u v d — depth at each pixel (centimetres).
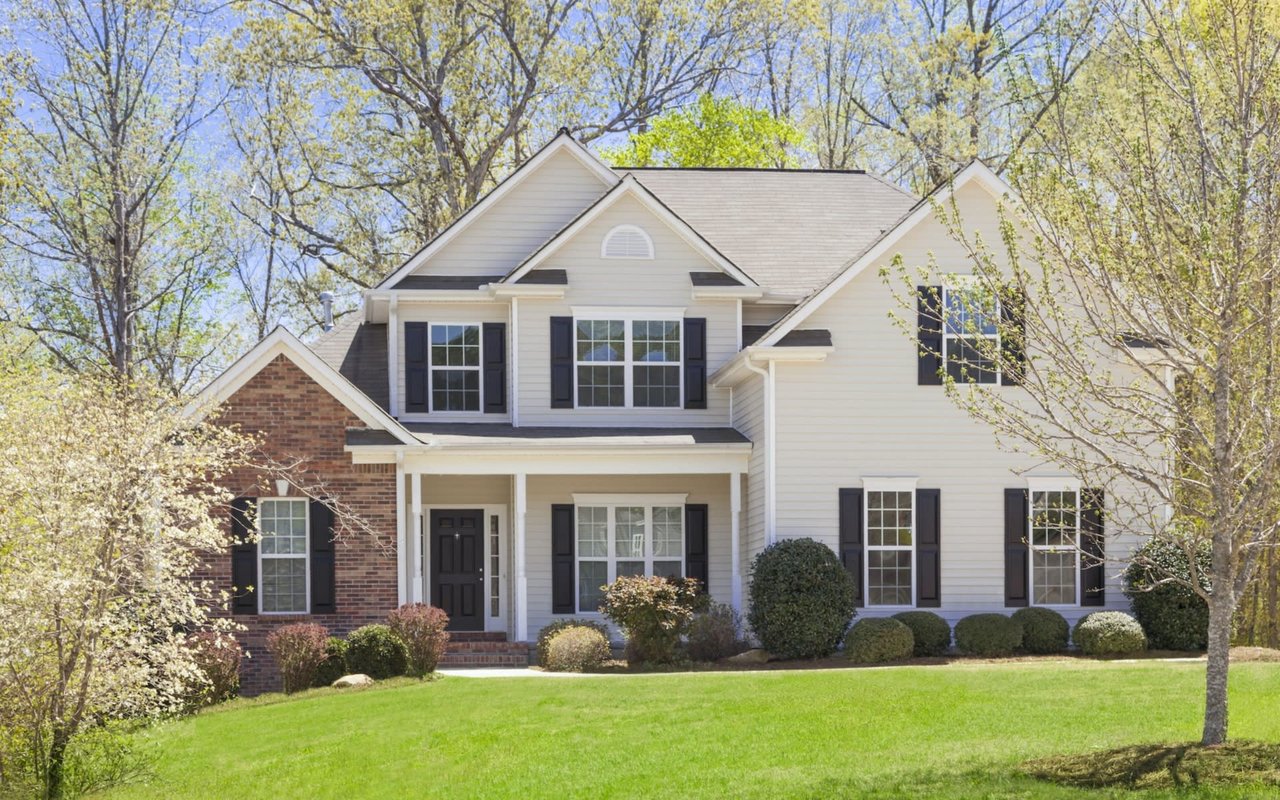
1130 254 1257
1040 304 1319
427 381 2812
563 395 2777
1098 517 2478
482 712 1792
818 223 3102
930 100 4234
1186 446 1374
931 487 2503
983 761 1381
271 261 4256
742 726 1617
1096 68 1554
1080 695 1742
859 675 1991
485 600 2758
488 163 3969
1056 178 1290
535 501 2747
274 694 2162
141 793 1481
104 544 1452
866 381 2508
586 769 1437
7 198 3438
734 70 4206
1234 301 1194
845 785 1304
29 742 1482
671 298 2806
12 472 1424
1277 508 1374
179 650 1547
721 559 2773
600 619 2720
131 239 3628
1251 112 1226
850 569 2480
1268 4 1331
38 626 1395
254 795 1448
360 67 3819
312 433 2455
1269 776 1223
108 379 1983
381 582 2450
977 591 2498
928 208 2469
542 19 3962
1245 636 2788
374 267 4088
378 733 1706
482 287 2759
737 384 2759
